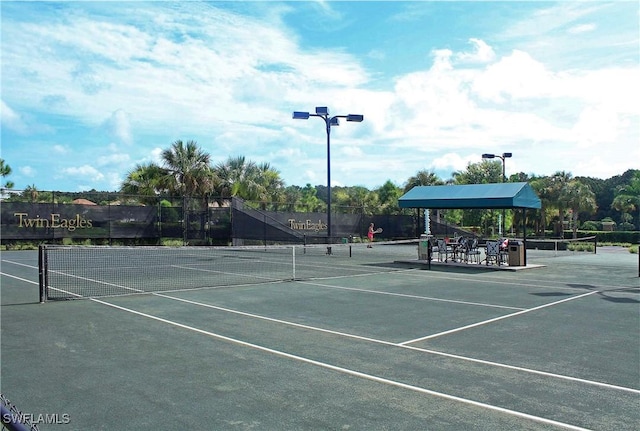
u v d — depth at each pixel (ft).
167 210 114.52
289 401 18.16
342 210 138.51
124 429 15.74
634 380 20.66
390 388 19.62
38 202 101.91
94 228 107.34
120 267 70.03
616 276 61.05
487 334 29.12
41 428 15.78
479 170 174.29
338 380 20.58
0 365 22.47
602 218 264.11
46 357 23.77
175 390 19.30
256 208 127.34
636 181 222.28
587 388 19.65
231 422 16.28
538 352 25.09
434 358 23.97
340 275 61.05
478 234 149.48
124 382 20.20
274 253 100.83
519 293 45.96
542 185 181.98
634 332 29.71
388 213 155.84
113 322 31.96
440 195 76.59
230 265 74.49
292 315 34.71
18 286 48.78
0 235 97.86
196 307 37.68
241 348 25.66
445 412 17.15
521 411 17.25
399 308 37.76
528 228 208.23
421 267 72.02
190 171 122.21
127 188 122.93
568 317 34.40
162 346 25.95
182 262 78.95
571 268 72.02
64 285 50.11
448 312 36.17
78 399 18.31
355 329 30.35
